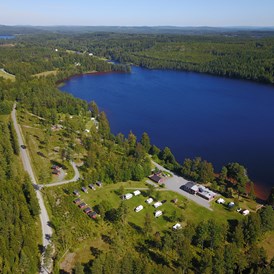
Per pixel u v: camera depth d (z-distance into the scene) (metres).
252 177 192.25
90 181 163.75
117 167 169.75
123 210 134.12
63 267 111.31
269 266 105.19
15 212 127.81
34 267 107.00
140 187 166.38
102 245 122.44
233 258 108.56
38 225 130.50
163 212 144.50
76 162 187.75
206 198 156.88
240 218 143.25
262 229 129.00
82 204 146.50
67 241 121.06
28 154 194.62
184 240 115.38
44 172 164.25
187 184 166.50
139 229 132.75
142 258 115.62
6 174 161.50
